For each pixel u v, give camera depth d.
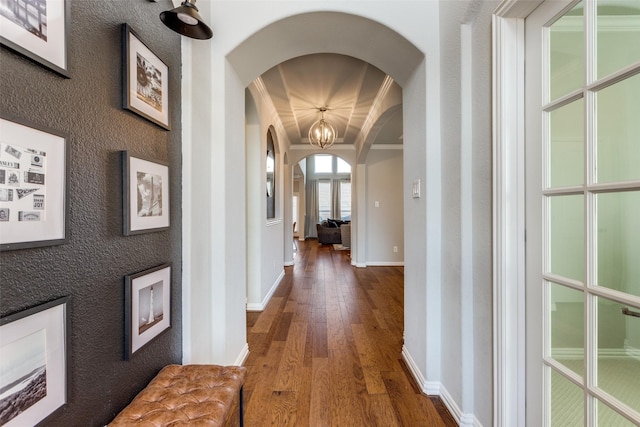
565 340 1.10
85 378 0.96
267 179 4.01
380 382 2.00
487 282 1.43
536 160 1.22
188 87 1.62
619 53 0.91
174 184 1.54
